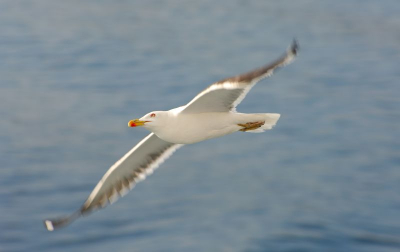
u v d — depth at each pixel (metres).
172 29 40.94
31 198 19.00
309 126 26.23
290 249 16.59
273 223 17.95
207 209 18.91
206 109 9.77
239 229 17.73
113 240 17.09
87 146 22.94
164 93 29.44
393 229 17.62
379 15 45.28
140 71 32.59
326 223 17.94
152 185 20.48
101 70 32.59
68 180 20.20
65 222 10.79
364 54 37.19
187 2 48.16
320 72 34.00
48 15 42.94
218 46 37.59
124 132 24.31
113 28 40.44
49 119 25.58
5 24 40.59
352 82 32.41
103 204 11.15
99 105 27.50
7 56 34.56
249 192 20.05
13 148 22.55
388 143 24.44
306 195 19.91
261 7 47.34
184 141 10.12
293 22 43.28
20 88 29.50
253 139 24.61
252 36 39.88
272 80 32.50
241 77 8.62
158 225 17.95
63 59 34.19
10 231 17.20
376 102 29.53
